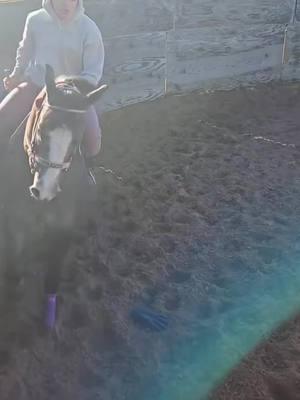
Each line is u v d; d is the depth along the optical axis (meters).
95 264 2.22
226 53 4.32
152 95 4.04
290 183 2.96
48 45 1.83
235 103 4.13
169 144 3.35
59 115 1.51
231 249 2.38
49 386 1.67
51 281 1.81
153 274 2.19
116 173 2.95
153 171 3.00
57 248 1.76
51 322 1.85
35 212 1.78
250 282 2.17
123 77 3.83
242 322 1.95
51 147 1.51
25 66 1.92
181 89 4.20
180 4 3.94
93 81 1.83
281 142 3.47
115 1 3.62
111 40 3.68
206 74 4.29
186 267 2.25
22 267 1.98
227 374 1.73
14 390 1.64
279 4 4.46
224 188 2.87
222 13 4.18
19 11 3.19
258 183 2.94
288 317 1.99
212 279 2.19
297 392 1.67
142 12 3.77
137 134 3.47
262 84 4.61
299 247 2.40
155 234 2.45
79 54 1.85
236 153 3.27
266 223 2.58
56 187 1.55
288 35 4.61
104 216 2.54
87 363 1.76
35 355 1.77
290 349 1.84
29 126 1.66
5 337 1.83
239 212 2.66
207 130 3.59
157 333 1.89
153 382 1.70
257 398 1.65
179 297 2.07
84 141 1.85
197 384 1.69
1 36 3.16
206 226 2.53
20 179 1.77
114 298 2.04
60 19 1.79
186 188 2.85
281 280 2.19
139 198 2.71
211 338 1.88
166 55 4.01
